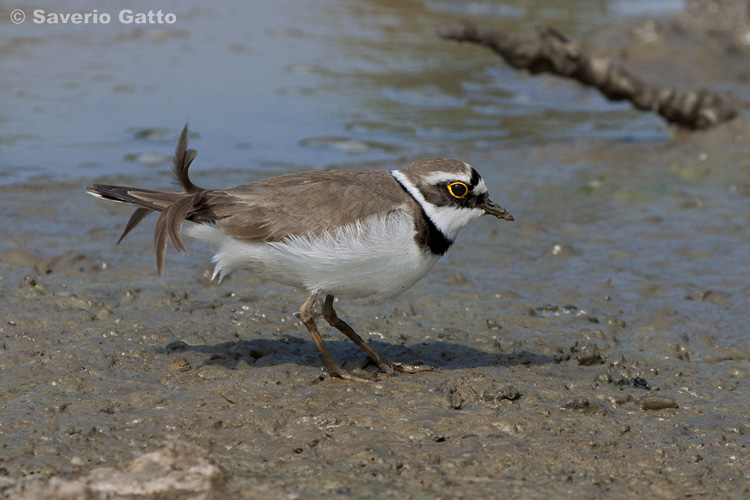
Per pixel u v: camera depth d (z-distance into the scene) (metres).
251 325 10.65
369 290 9.22
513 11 32.53
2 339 9.71
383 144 19.53
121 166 17.17
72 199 15.13
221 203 9.05
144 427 7.95
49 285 11.48
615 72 21.03
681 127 21.52
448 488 7.05
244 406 8.41
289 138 19.58
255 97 22.38
